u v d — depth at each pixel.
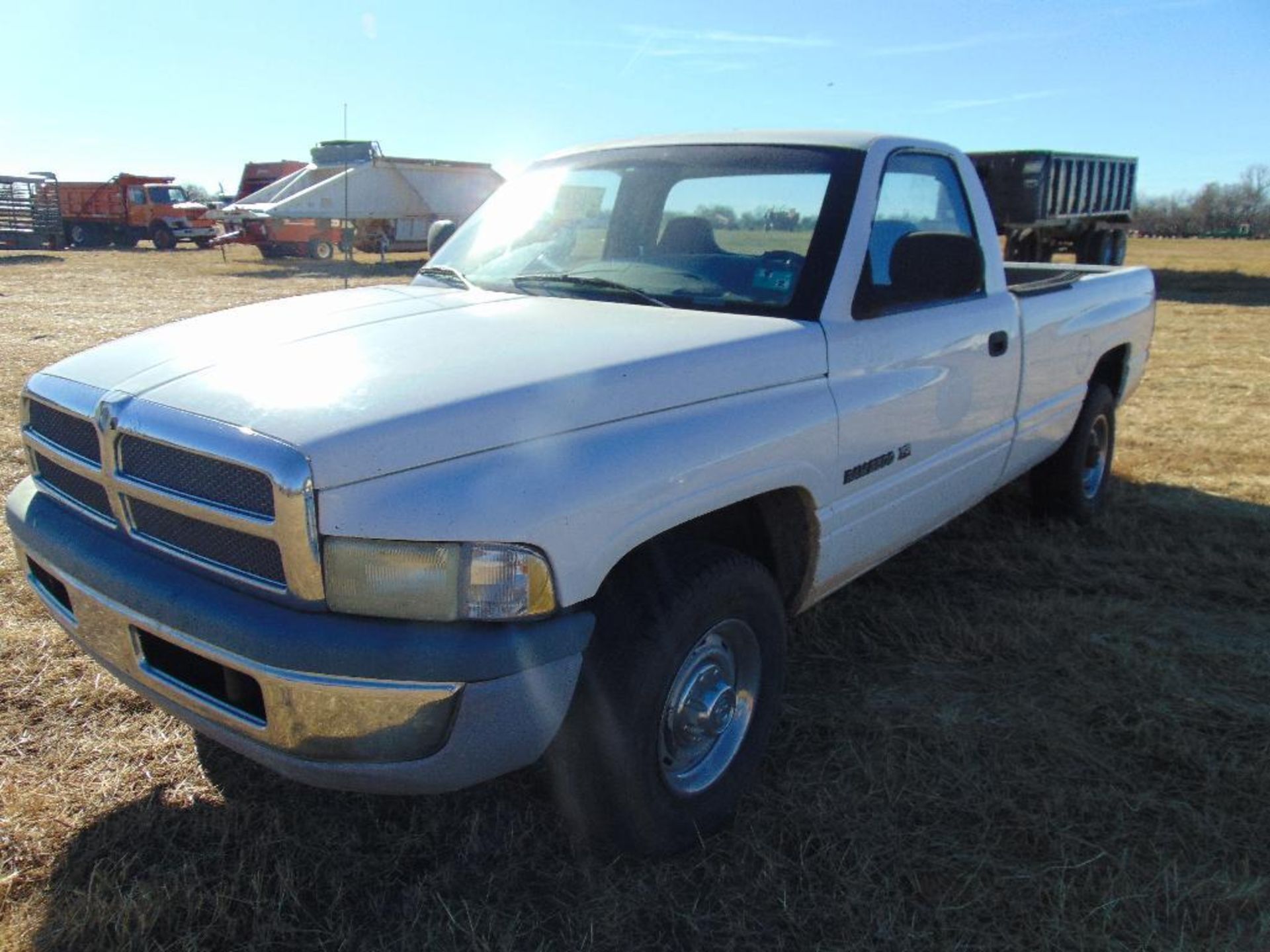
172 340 2.68
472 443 2.10
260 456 1.99
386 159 27.56
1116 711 3.37
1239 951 2.31
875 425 3.10
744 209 3.29
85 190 36.69
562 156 3.99
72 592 2.43
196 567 2.19
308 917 2.37
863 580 4.48
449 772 2.09
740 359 2.65
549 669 2.10
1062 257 22.19
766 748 3.00
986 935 2.35
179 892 2.40
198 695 2.21
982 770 3.01
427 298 3.16
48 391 2.61
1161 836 2.72
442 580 2.00
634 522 2.26
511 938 2.29
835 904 2.44
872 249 3.21
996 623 4.02
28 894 2.42
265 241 28.80
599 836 2.55
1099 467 5.46
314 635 1.98
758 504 2.90
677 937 2.34
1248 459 6.75
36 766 2.92
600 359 2.42
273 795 2.82
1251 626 4.10
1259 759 3.07
